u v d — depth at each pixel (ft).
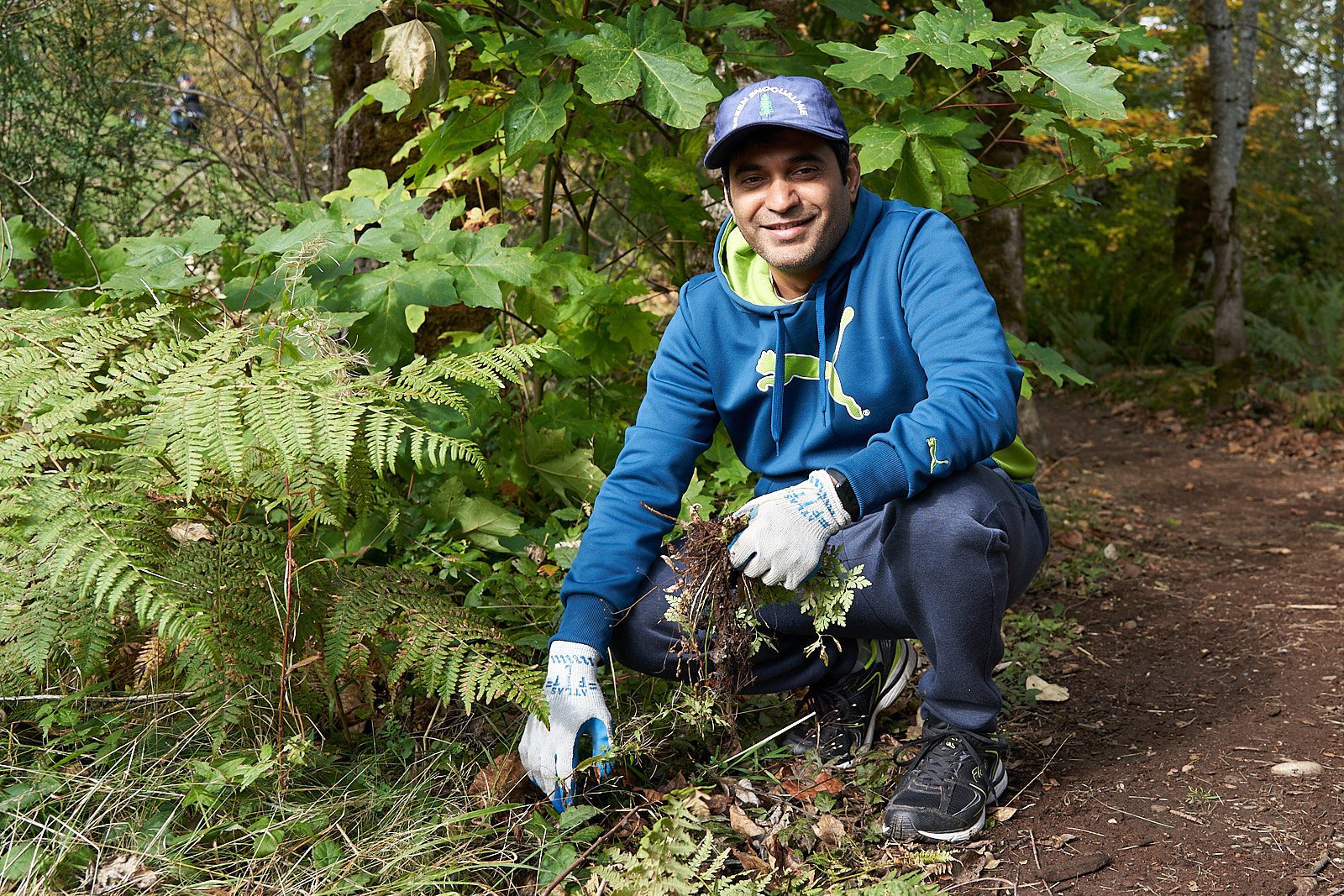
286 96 18.70
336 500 6.26
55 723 6.50
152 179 15.90
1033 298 36.19
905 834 6.12
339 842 5.77
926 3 18.19
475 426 8.98
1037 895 5.69
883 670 7.23
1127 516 16.67
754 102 5.96
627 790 6.42
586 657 6.24
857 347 6.48
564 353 9.34
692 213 9.78
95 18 14.64
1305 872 5.79
